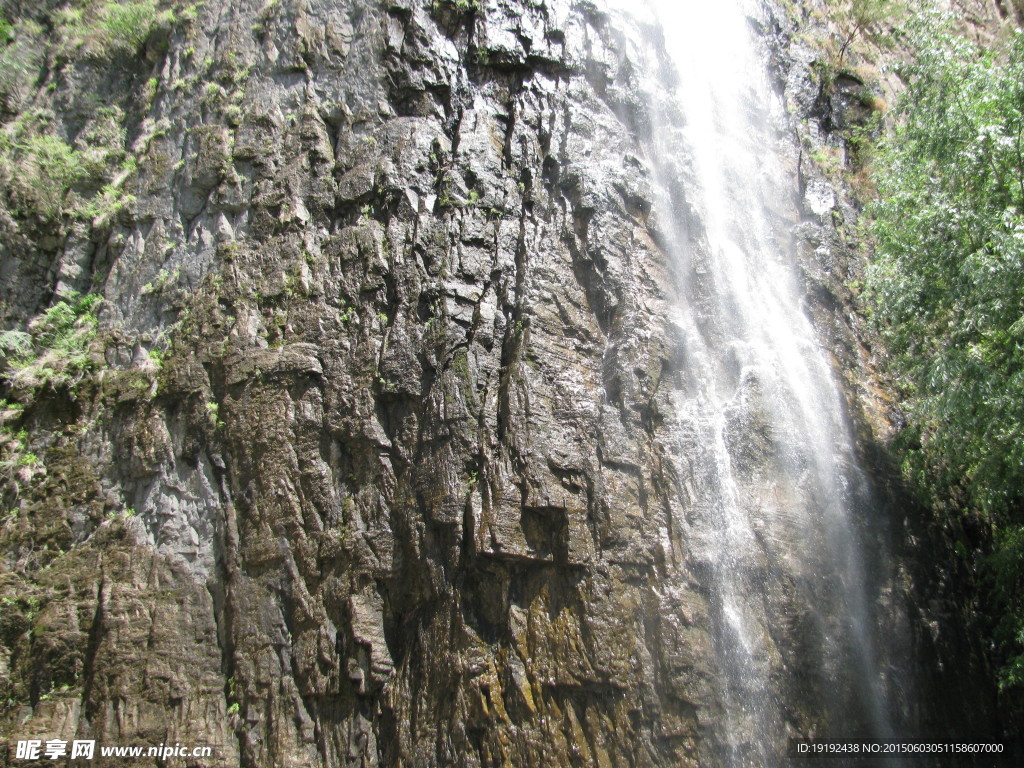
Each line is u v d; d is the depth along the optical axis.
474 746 7.29
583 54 11.71
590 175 10.33
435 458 8.45
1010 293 7.86
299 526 8.52
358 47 11.45
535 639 7.69
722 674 7.84
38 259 11.16
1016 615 9.28
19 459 9.70
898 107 10.03
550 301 9.38
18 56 13.42
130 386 9.70
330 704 7.88
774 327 10.59
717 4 13.77
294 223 10.16
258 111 11.11
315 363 9.13
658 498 8.59
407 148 10.41
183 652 8.29
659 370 9.30
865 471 9.96
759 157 12.49
